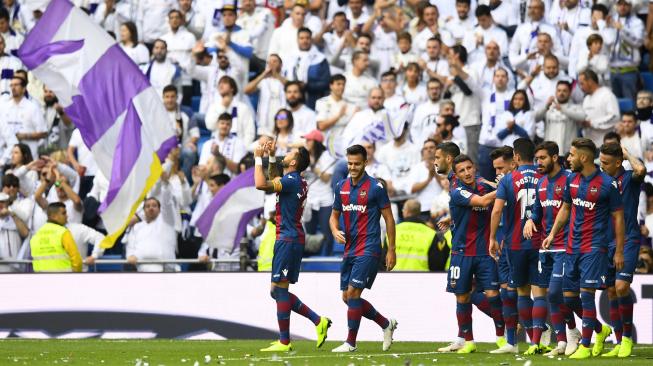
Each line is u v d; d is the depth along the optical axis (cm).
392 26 7225
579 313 4028
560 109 6406
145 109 5847
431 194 6141
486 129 6438
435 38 6844
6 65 7419
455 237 4206
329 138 6619
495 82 6481
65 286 5488
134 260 5525
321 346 4612
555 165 4025
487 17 7075
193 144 6806
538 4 6956
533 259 4106
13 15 7850
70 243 5597
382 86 6594
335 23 7300
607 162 3903
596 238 3791
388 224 4138
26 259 6166
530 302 4184
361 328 5225
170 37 7319
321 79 7044
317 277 5297
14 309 5519
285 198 4141
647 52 7475
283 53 7269
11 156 6800
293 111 6700
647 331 4922
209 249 6053
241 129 6744
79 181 6656
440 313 5128
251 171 5791
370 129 6247
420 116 6581
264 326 5322
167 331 5397
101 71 5850
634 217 3981
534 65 6862
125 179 5759
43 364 3634
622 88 6944
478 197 4084
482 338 5084
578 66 6750
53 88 5894
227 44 7219
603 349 4253
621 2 6994
